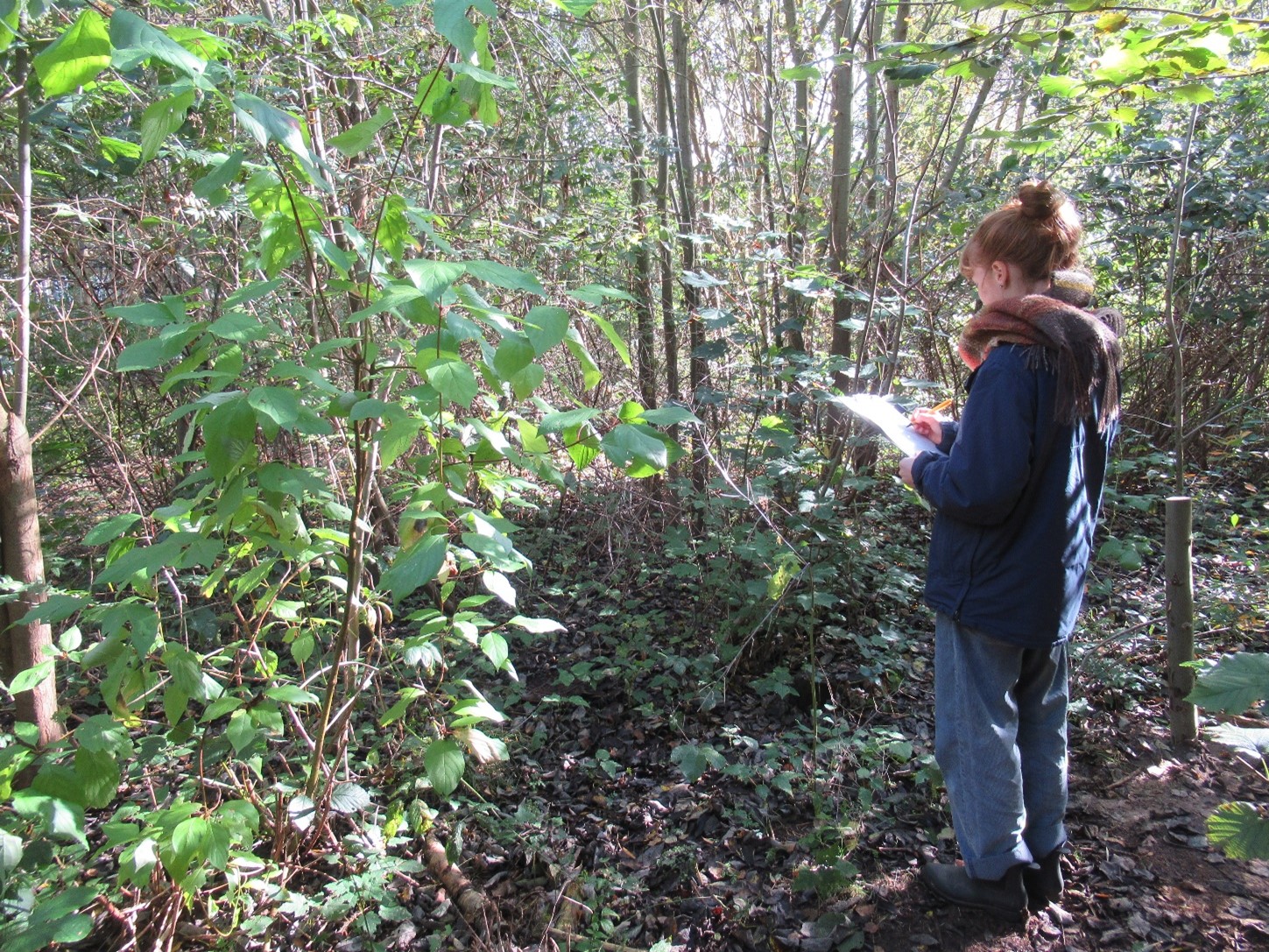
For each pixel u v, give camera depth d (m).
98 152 3.24
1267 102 5.25
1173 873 2.12
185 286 3.70
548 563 4.42
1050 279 1.89
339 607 2.72
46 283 3.47
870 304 3.41
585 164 4.66
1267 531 3.92
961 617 1.86
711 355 3.59
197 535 1.47
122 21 1.10
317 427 1.33
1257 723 2.71
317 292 1.62
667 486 3.89
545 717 3.12
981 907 1.98
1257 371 5.36
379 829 2.27
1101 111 2.98
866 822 2.34
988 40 2.16
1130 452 5.23
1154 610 3.47
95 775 1.50
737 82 5.52
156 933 1.90
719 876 2.20
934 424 2.14
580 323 4.07
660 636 3.60
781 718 2.97
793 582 3.14
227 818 1.61
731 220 3.64
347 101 3.15
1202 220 4.98
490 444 1.63
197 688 1.65
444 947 2.01
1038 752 1.96
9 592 2.02
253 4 3.40
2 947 1.33
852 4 4.24
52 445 3.63
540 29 3.47
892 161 3.64
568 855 2.29
